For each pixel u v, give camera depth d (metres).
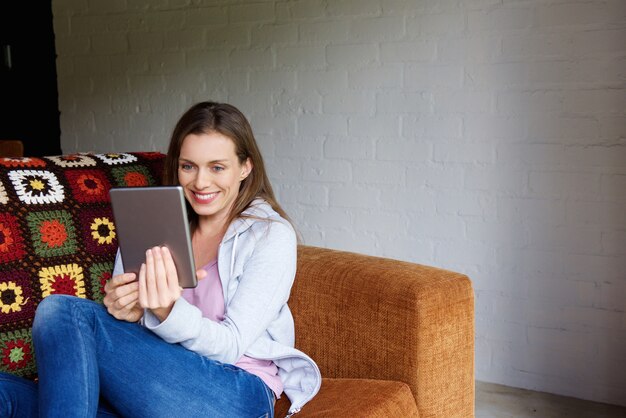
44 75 3.51
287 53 2.87
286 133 2.92
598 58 2.34
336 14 2.75
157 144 3.24
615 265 2.39
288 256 1.48
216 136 1.46
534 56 2.43
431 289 1.48
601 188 2.38
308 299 1.63
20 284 1.52
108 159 1.81
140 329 1.30
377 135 2.73
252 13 2.93
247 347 1.38
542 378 2.56
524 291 2.55
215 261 1.51
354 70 2.74
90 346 1.24
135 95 3.27
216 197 1.49
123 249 1.28
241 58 2.98
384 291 1.51
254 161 1.55
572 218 2.44
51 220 1.61
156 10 3.15
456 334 1.52
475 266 2.62
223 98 3.04
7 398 1.29
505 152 2.52
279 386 1.46
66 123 3.48
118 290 1.27
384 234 2.77
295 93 2.88
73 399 1.19
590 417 2.36
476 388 2.61
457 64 2.55
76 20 3.38
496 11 2.47
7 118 3.57
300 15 2.83
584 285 2.45
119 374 1.26
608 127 2.35
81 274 1.62
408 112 2.66
